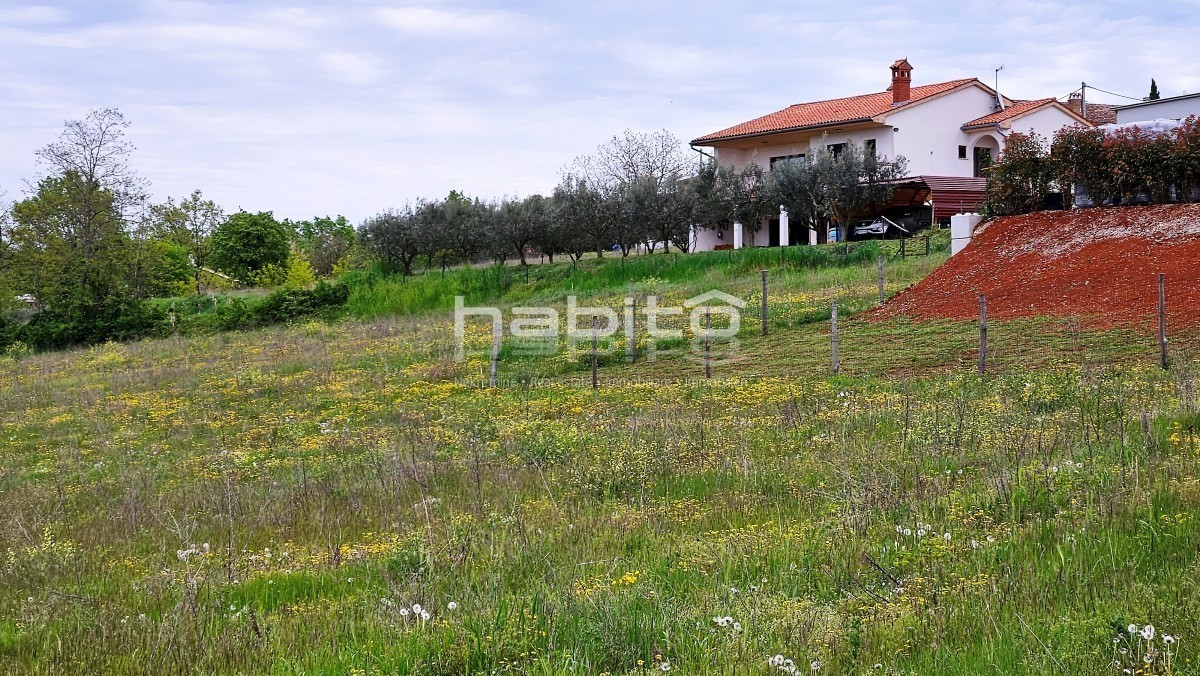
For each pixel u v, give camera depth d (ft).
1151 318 60.75
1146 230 76.59
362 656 17.76
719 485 32.01
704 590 20.59
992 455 31.58
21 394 82.69
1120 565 19.26
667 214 129.49
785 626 17.88
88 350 121.29
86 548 29.94
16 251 145.48
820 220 126.31
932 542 22.16
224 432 57.67
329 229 318.04
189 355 103.24
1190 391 39.63
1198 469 26.66
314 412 63.16
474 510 29.86
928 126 135.13
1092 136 87.76
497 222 139.03
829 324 74.74
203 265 204.54
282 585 23.41
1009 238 84.12
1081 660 15.20
